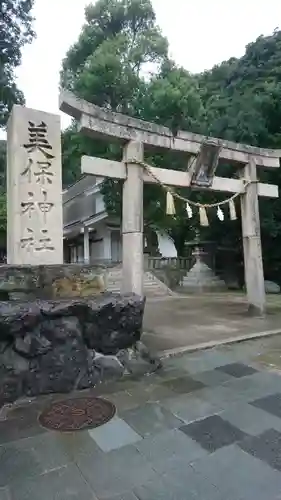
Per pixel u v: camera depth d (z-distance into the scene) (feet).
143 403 11.55
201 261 55.72
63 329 12.89
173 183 25.20
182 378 13.93
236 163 29.04
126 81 43.04
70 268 14.85
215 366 15.44
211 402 11.57
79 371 13.00
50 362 12.49
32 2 49.57
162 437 9.31
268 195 29.89
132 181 23.31
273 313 29.71
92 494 7.09
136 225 23.04
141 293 22.70
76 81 45.39
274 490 7.12
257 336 20.76
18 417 10.66
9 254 17.15
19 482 7.51
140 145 23.43
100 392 12.60
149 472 7.80
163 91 40.78
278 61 57.93
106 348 14.03
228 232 55.57
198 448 8.75
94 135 22.29
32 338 12.24
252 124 45.73
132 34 50.37
